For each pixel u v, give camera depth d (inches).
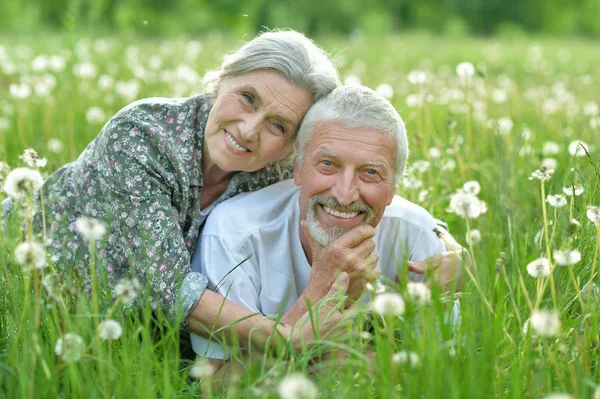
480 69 222.5
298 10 1819.6
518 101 356.2
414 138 219.6
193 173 149.2
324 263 136.5
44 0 1579.7
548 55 740.0
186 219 150.9
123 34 624.7
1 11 1270.9
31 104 303.0
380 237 151.5
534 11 2086.6
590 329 123.0
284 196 150.8
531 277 146.6
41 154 236.7
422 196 189.5
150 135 143.6
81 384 106.2
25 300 113.6
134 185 141.5
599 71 600.1
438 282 124.3
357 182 136.1
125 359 109.3
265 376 107.3
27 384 105.0
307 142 139.8
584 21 2092.8
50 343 119.0
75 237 151.3
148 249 138.2
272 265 145.9
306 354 113.3
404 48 757.3
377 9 1958.7
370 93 139.3
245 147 145.3
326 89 143.3
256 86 141.3
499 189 175.3
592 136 263.7
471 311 119.5
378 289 123.2
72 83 361.7
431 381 101.5
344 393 104.6
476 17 2066.9
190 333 140.5
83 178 151.9
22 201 125.8
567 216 159.9
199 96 153.1
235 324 131.3
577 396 101.1
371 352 130.0
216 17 1747.0
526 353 119.0
